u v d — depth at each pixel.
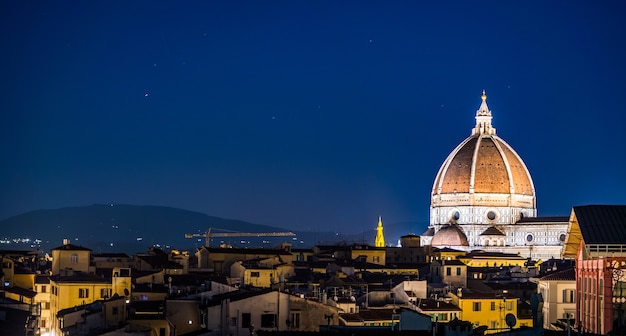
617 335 125.88
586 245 147.00
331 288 194.25
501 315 185.25
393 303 180.88
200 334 140.38
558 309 181.00
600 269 141.00
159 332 145.38
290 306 143.00
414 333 99.75
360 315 153.50
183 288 183.00
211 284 165.88
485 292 196.12
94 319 157.38
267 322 141.38
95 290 196.38
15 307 164.25
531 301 100.12
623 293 138.25
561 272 188.38
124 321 148.38
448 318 176.12
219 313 140.50
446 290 198.38
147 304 162.38
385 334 98.69
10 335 124.56
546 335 101.88
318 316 144.38
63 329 159.62
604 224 150.88
